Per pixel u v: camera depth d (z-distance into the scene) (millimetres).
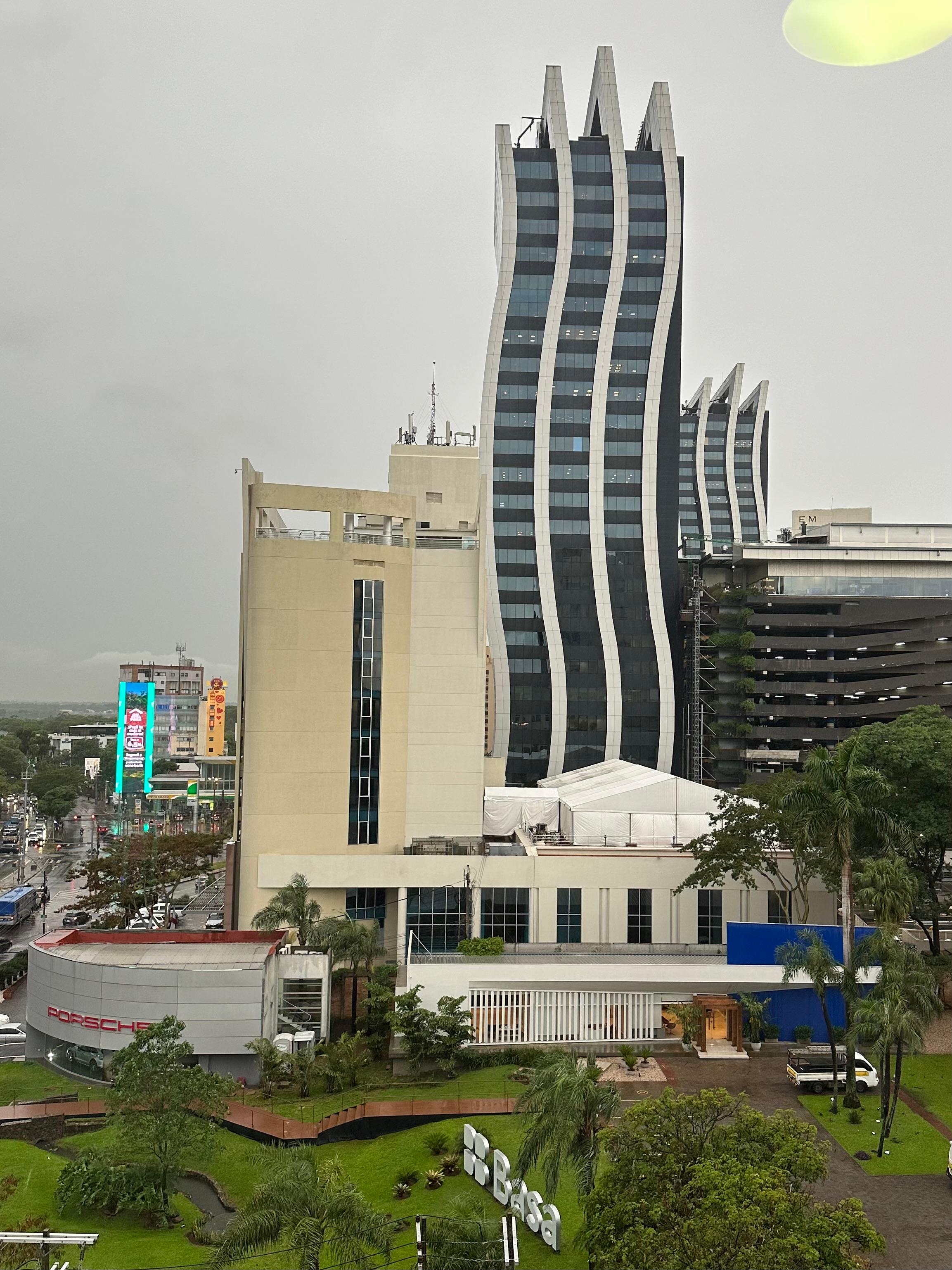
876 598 146250
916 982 46062
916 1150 43062
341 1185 34469
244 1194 44219
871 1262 33812
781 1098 49469
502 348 152500
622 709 148750
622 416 152375
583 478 151500
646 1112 29234
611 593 150625
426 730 83312
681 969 59156
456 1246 31922
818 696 147125
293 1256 34750
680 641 153875
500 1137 46031
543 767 148375
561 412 152000
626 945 72812
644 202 153000
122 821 175125
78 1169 42406
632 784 87875
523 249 152625
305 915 65750
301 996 61469
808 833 55844
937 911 69125
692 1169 27156
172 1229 40938
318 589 80000
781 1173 26109
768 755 144250
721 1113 30078
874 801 55500
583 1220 37875
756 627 146000
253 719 78312
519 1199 38375
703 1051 56156
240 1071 56688
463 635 83688
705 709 147250
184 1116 42625
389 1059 58562
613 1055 56875
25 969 84625
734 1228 23750
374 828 81438
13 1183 41969
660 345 152000
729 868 64375
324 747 79688
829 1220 24625
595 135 167250
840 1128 45594
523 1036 58969
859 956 50281
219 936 65438
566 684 148875
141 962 58781
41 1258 31031
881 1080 44562
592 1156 34812
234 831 82812
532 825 89688
